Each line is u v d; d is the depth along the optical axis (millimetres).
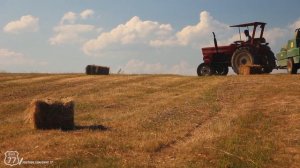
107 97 20906
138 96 21109
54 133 12367
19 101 20625
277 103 16844
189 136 12242
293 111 15094
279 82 22094
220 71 30375
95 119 15391
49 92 23250
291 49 25703
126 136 12031
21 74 31844
